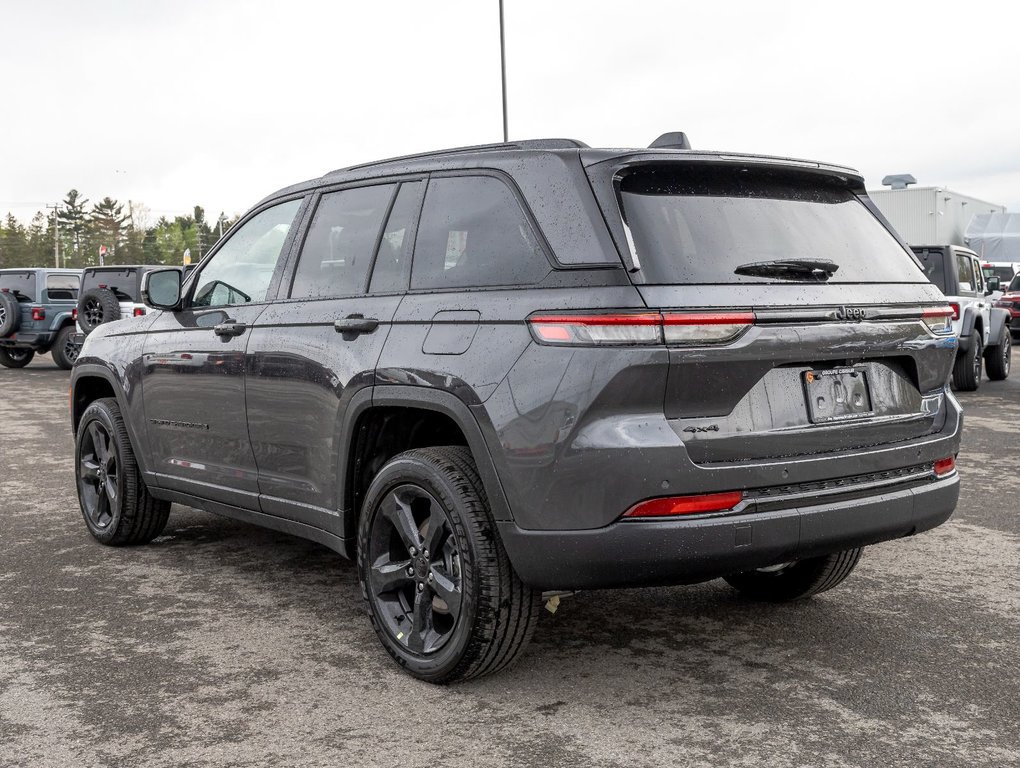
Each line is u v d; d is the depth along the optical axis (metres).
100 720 3.15
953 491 3.58
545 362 3.04
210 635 3.97
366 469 3.82
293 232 4.30
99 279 17.09
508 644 3.28
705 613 4.21
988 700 3.28
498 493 3.15
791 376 3.19
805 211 3.48
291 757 2.89
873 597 4.43
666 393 2.95
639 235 3.04
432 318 3.44
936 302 3.63
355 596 4.51
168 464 4.91
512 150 3.47
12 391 14.85
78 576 4.83
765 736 3.01
